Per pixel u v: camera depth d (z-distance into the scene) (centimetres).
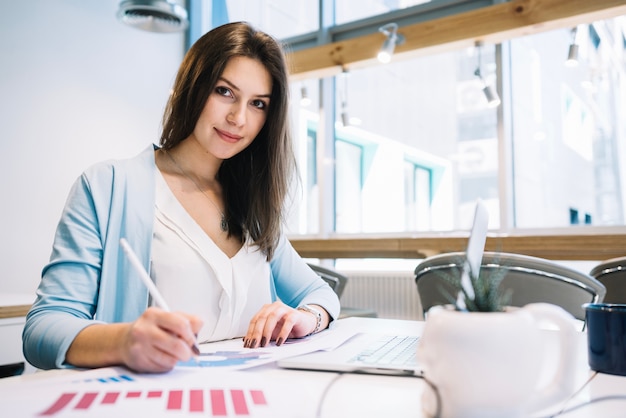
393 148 378
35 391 52
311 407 49
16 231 316
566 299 140
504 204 328
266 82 107
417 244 324
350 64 357
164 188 104
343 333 95
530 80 329
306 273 125
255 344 81
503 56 332
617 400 53
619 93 301
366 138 389
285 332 84
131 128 394
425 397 45
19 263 316
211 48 103
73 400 49
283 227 124
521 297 143
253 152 118
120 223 94
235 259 106
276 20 429
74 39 356
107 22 379
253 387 55
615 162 302
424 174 365
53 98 341
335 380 61
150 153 108
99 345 64
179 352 60
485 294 46
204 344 86
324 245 359
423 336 45
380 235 381
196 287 97
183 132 108
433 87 361
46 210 333
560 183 318
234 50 102
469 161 346
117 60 386
